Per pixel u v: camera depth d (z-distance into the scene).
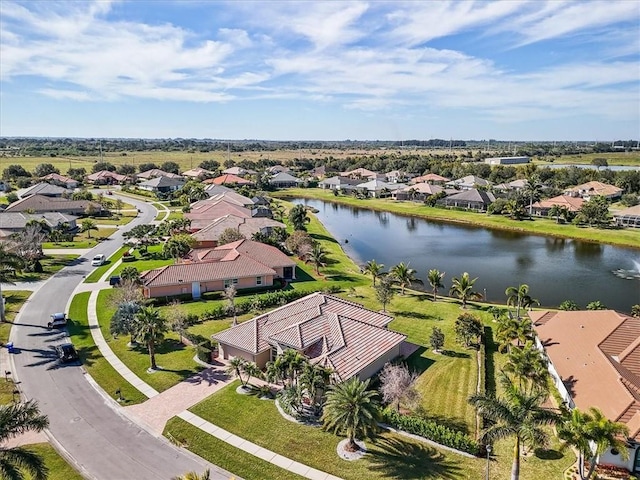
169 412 36.16
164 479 29.05
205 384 40.41
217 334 45.59
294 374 38.00
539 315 49.47
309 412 36.22
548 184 175.00
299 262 81.88
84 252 86.19
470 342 49.88
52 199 120.12
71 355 44.12
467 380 42.09
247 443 32.47
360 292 67.38
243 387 39.69
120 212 127.75
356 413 29.89
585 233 109.56
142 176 193.88
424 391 40.19
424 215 138.38
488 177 196.88
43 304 59.00
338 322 44.97
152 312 43.53
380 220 133.62
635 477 29.38
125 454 31.30
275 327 45.31
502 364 45.47
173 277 62.03
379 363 42.56
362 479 29.12
